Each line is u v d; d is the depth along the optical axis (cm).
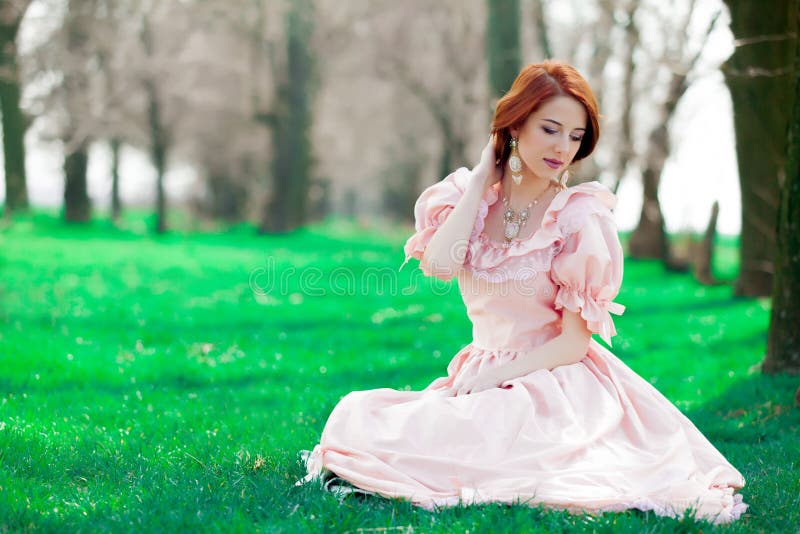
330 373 726
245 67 3506
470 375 365
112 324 967
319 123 4047
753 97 1220
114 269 1711
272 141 3438
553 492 312
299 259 2067
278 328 1016
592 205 349
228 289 1448
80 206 3366
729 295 1454
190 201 4650
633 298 1446
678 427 347
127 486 367
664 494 318
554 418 336
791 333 641
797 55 599
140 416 526
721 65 1238
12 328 876
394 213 5594
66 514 322
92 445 438
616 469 322
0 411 500
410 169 4538
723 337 963
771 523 326
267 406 586
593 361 370
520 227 362
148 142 3303
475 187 362
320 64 3509
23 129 2842
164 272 1702
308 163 3609
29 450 409
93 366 677
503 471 320
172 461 408
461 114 3362
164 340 880
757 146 1269
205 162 4069
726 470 352
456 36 3216
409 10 3291
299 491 342
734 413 571
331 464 342
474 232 366
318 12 3341
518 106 348
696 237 2170
